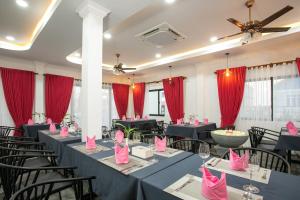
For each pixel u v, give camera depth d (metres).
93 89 2.66
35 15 3.13
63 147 2.48
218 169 1.48
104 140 2.58
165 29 3.56
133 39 4.14
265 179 1.28
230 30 3.71
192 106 6.27
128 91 8.38
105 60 6.02
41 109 5.62
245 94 5.04
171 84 6.69
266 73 4.70
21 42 4.44
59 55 4.89
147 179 1.27
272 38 3.76
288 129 3.41
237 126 5.14
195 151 2.80
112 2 2.51
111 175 1.51
